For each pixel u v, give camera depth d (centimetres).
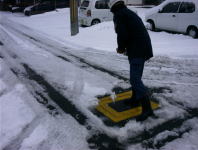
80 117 417
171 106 455
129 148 338
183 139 356
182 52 816
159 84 562
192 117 418
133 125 390
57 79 592
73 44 995
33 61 743
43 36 1195
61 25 1636
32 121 402
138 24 385
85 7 1402
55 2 2833
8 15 2767
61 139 357
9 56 802
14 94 503
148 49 395
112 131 376
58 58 781
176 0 1104
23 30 1413
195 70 660
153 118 412
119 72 647
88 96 497
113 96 495
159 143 348
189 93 512
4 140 352
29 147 338
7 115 420
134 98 445
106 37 1100
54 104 464
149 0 2705
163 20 1152
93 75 621
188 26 1049
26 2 3422
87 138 360
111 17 1416
